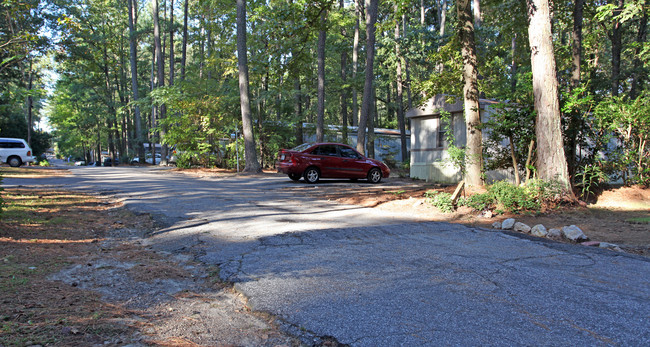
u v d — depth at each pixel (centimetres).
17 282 370
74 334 270
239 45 2077
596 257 487
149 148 5559
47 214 777
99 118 4816
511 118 1023
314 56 3306
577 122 1045
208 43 3241
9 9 1582
